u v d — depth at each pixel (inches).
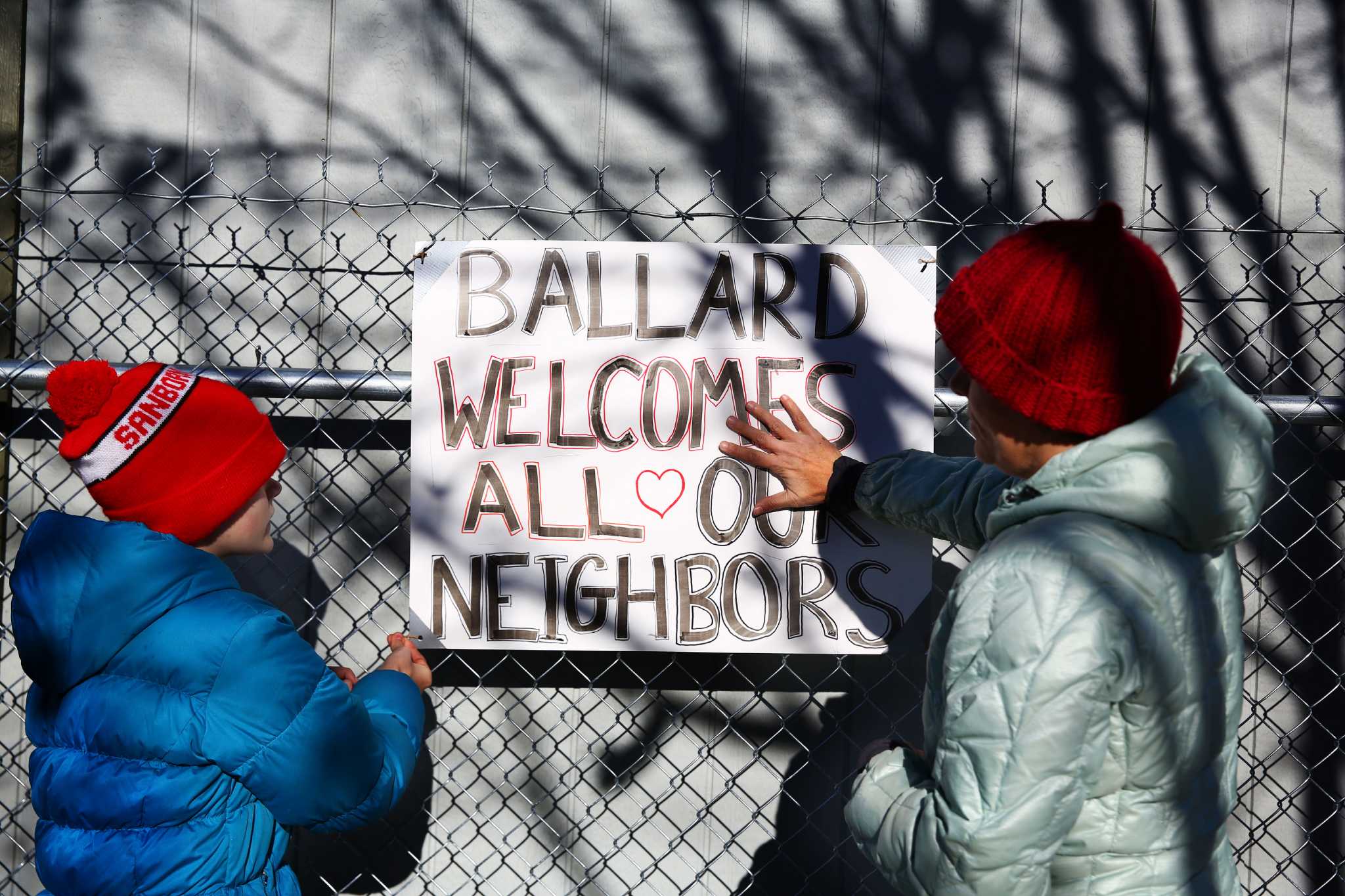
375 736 52.0
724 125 78.0
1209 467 40.0
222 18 76.4
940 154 78.5
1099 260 39.1
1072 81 78.5
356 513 78.0
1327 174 78.8
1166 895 41.3
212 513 50.0
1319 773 80.0
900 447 69.9
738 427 67.9
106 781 46.5
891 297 69.9
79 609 46.6
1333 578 79.3
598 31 77.4
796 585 69.9
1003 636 38.9
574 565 69.8
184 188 76.6
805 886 79.5
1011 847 37.8
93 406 47.6
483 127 77.4
